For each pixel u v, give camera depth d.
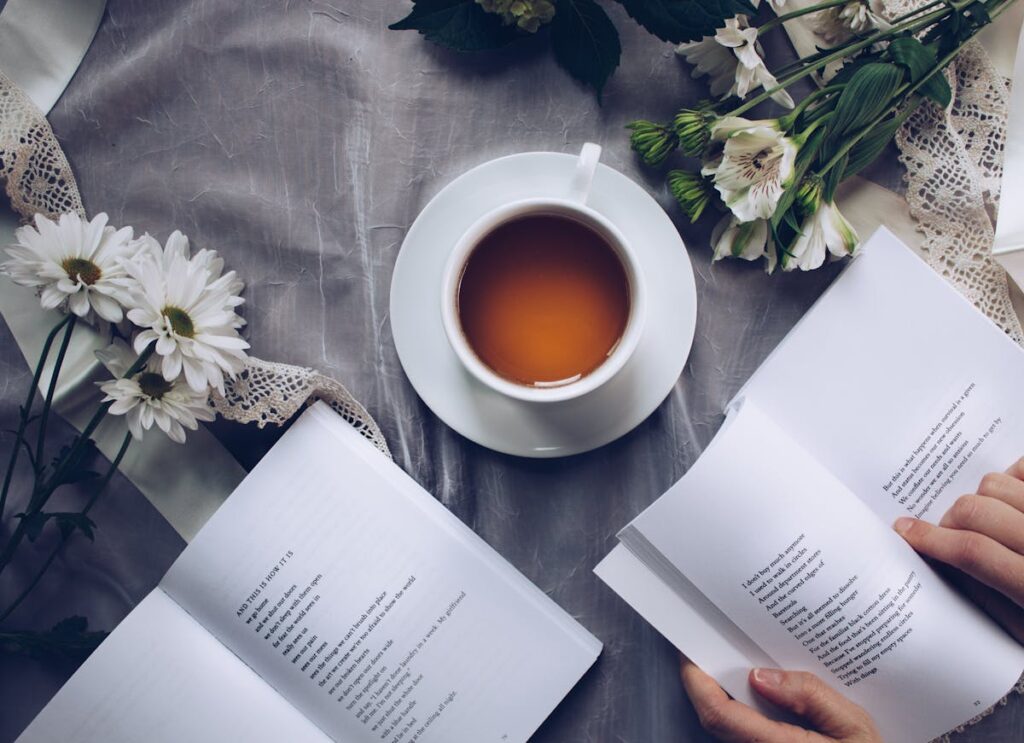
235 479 0.65
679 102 0.64
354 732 0.62
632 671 0.65
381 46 0.64
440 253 0.60
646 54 0.64
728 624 0.61
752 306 0.64
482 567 0.62
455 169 0.64
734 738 0.60
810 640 0.60
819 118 0.57
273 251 0.65
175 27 0.65
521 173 0.59
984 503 0.59
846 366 0.61
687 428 0.65
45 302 0.57
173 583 0.61
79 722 0.60
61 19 0.65
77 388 0.65
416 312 0.60
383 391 0.65
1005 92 0.61
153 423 0.65
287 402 0.61
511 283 0.61
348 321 0.65
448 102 0.64
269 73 0.65
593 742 0.65
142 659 0.61
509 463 0.65
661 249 0.59
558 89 0.64
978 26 0.58
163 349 0.56
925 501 0.62
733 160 0.55
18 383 0.65
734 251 0.60
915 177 0.62
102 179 0.65
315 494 0.61
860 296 0.61
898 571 0.59
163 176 0.65
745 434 0.57
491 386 0.55
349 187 0.65
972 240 0.62
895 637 0.59
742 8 0.54
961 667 0.58
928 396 0.61
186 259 0.61
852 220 0.64
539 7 0.58
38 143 0.63
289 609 0.62
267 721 0.62
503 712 0.62
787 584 0.59
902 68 0.56
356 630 0.62
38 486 0.59
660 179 0.64
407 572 0.62
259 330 0.65
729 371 0.64
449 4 0.60
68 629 0.63
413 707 0.62
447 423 0.60
